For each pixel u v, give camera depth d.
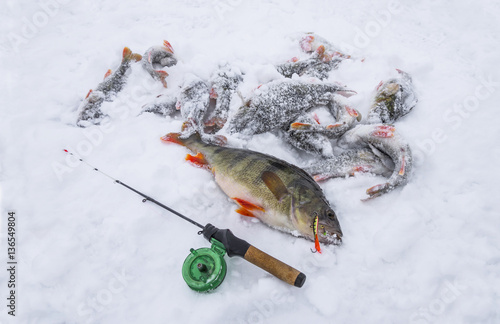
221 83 0.84
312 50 0.98
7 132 0.77
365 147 0.73
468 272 0.55
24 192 0.67
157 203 0.63
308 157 0.77
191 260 0.55
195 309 0.53
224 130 0.77
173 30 1.07
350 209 0.64
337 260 0.58
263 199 0.61
